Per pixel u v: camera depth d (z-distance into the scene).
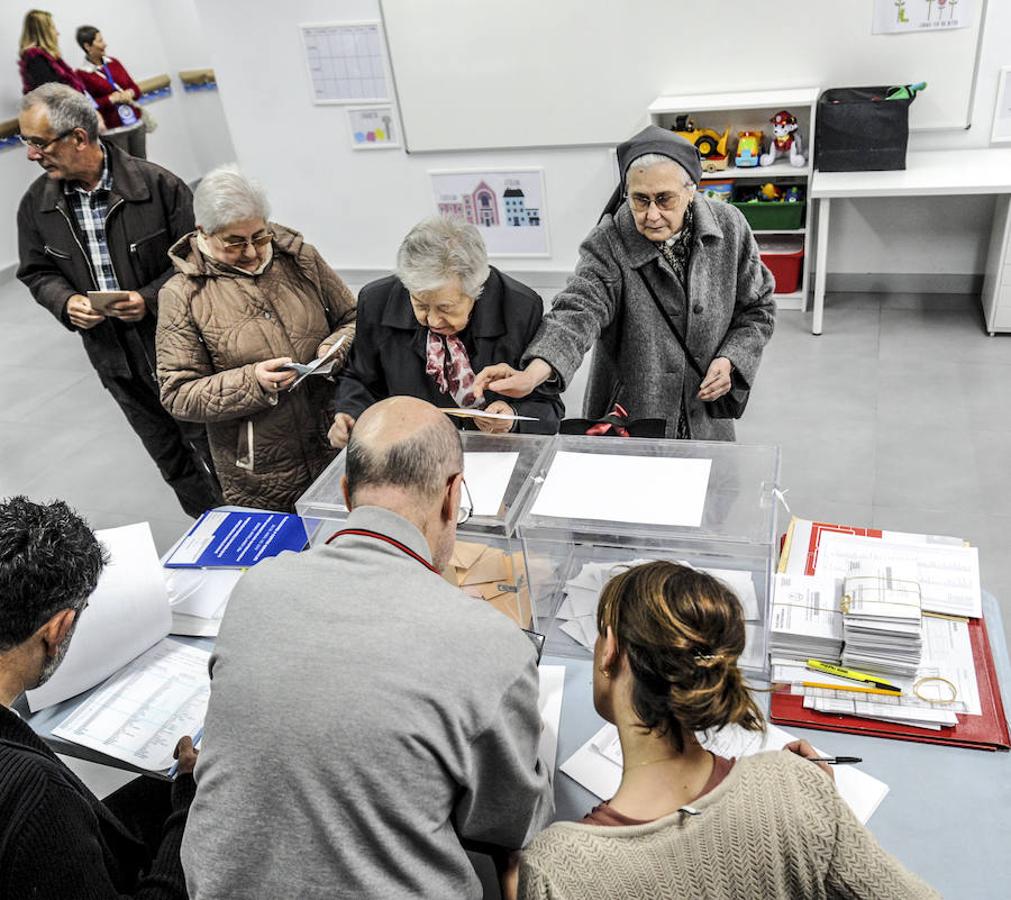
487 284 1.91
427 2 4.28
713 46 4.06
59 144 2.47
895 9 3.76
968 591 1.52
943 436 3.30
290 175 5.01
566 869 0.90
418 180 4.83
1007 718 1.33
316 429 2.37
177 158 7.04
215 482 3.09
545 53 4.28
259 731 0.98
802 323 4.25
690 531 1.41
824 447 3.32
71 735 1.53
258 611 1.06
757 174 4.11
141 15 6.56
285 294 2.23
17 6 5.68
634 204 2.03
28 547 1.17
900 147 3.79
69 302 2.66
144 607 1.67
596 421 2.03
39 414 4.26
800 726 1.38
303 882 0.97
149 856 1.41
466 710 0.99
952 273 4.28
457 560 1.53
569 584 1.62
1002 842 1.17
